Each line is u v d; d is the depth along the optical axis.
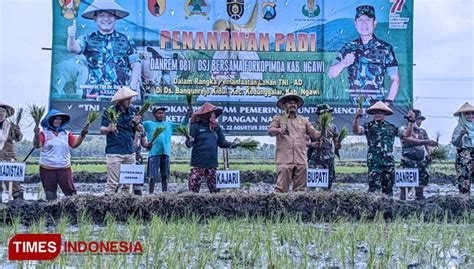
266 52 17.33
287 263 7.59
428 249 8.73
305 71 17.41
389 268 7.58
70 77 16.77
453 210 11.81
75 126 16.78
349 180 19.58
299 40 17.39
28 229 10.09
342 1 17.42
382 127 12.62
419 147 13.88
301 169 12.33
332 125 14.23
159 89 17.09
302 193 11.66
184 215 11.09
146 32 17.05
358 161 19.52
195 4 17.17
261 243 8.95
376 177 12.55
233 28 17.25
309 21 17.39
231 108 17.30
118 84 16.92
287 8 17.34
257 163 19.92
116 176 12.01
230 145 12.81
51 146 11.45
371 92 17.50
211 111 12.33
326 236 9.49
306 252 8.10
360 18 17.45
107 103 16.88
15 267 7.32
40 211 10.68
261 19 17.31
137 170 11.80
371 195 11.70
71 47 16.77
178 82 17.14
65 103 16.77
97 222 10.91
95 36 16.84
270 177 19.67
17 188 12.27
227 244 8.79
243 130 17.30
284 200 11.43
